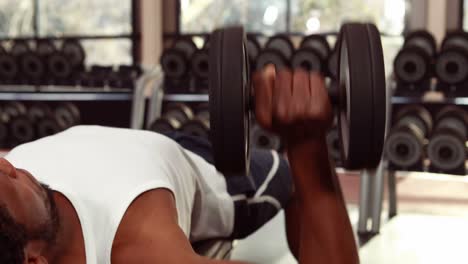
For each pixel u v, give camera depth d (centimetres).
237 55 91
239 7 552
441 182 385
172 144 122
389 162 267
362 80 90
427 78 304
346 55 94
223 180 138
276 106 85
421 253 232
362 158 93
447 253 232
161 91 362
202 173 130
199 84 356
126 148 108
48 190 88
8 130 376
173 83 361
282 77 87
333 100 100
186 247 85
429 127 298
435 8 463
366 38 93
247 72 99
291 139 88
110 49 584
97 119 467
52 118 368
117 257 87
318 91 86
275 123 87
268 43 380
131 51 568
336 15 530
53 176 97
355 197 338
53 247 83
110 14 575
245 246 238
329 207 87
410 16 480
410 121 301
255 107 88
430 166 262
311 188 88
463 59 293
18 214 75
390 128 286
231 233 145
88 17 584
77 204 90
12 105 407
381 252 233
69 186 94
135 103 348
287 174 154
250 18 552
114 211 90
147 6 540
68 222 88
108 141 112
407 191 358
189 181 119
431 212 302
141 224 89
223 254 141
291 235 147
